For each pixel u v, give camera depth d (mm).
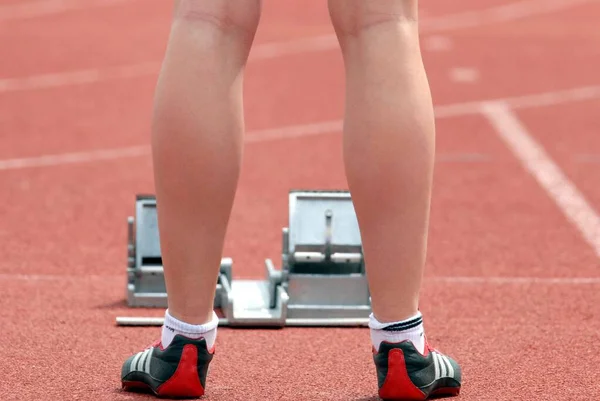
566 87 35312
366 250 9836
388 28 9617
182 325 10008
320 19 47844
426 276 16484
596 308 14742
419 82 9664
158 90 9742
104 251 17734
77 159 25031
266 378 11281
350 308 13922
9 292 15156
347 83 9828
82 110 30609
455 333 13453
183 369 10055
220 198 9773
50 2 50219
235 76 9758
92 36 42531
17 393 10664
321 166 24828
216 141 9633
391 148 9531
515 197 22125
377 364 10039
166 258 9922
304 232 13922
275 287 14125
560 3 54188
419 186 9656
